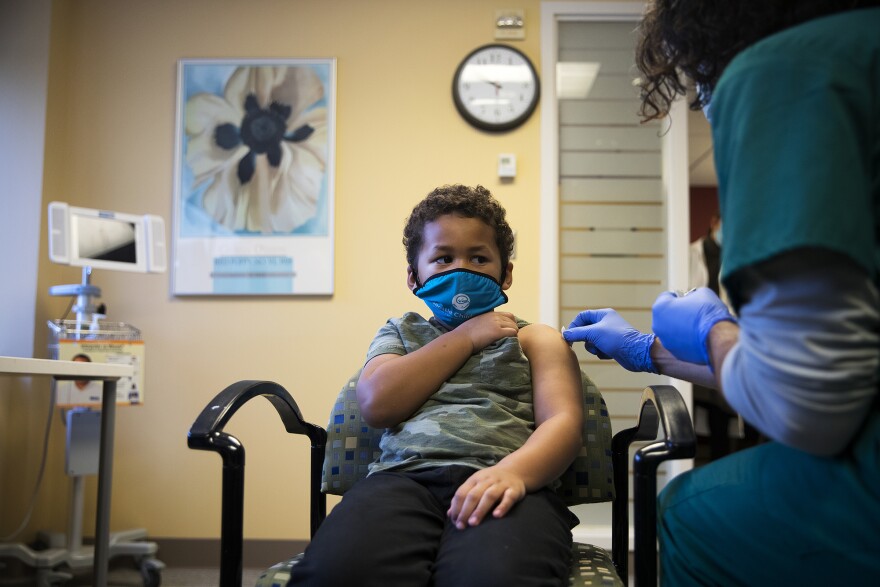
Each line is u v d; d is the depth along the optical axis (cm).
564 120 357
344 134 353
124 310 344
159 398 341
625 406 342
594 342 121
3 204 334
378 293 344
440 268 117
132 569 322
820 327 61
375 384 109
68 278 347
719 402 452
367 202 349
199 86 354
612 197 354
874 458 64
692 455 90
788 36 68
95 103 355
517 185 348
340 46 357
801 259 61
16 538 318
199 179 349
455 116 353
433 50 357
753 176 65
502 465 95
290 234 346
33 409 328
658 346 112
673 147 351
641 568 90
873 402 66
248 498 335
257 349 342
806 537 69
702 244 488
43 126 337
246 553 332
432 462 103
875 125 64
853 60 64
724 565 77
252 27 358
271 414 339
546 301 341
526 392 113
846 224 60
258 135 351
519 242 345
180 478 337
